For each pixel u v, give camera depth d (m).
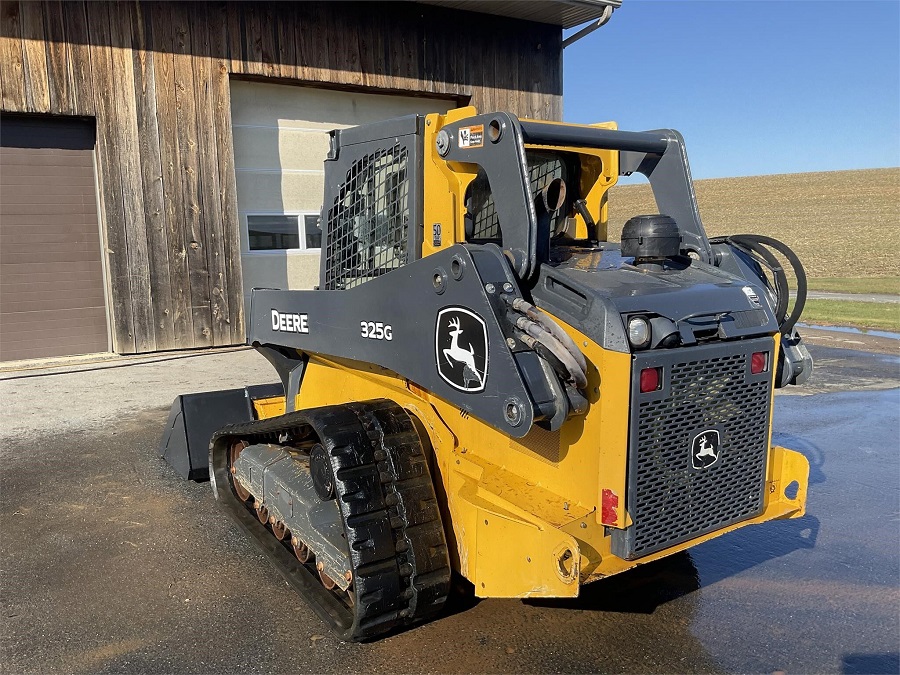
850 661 2.87
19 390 7.26
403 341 3.06
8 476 4.97
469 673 2.76
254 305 4.33
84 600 3.33
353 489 2.83
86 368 8.20
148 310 8.88
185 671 2.78
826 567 3.72
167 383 7.53
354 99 10.59
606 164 3.62
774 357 2.98
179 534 4.06
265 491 3.73
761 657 2.89
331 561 3.04
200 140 8.99
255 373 7.98
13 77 7.91
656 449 2.66
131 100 8.52
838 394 7.50
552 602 3.32
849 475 5.12
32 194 8.40
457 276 2.73
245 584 3.49
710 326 2.76
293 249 10.33
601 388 2.58
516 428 2.51
